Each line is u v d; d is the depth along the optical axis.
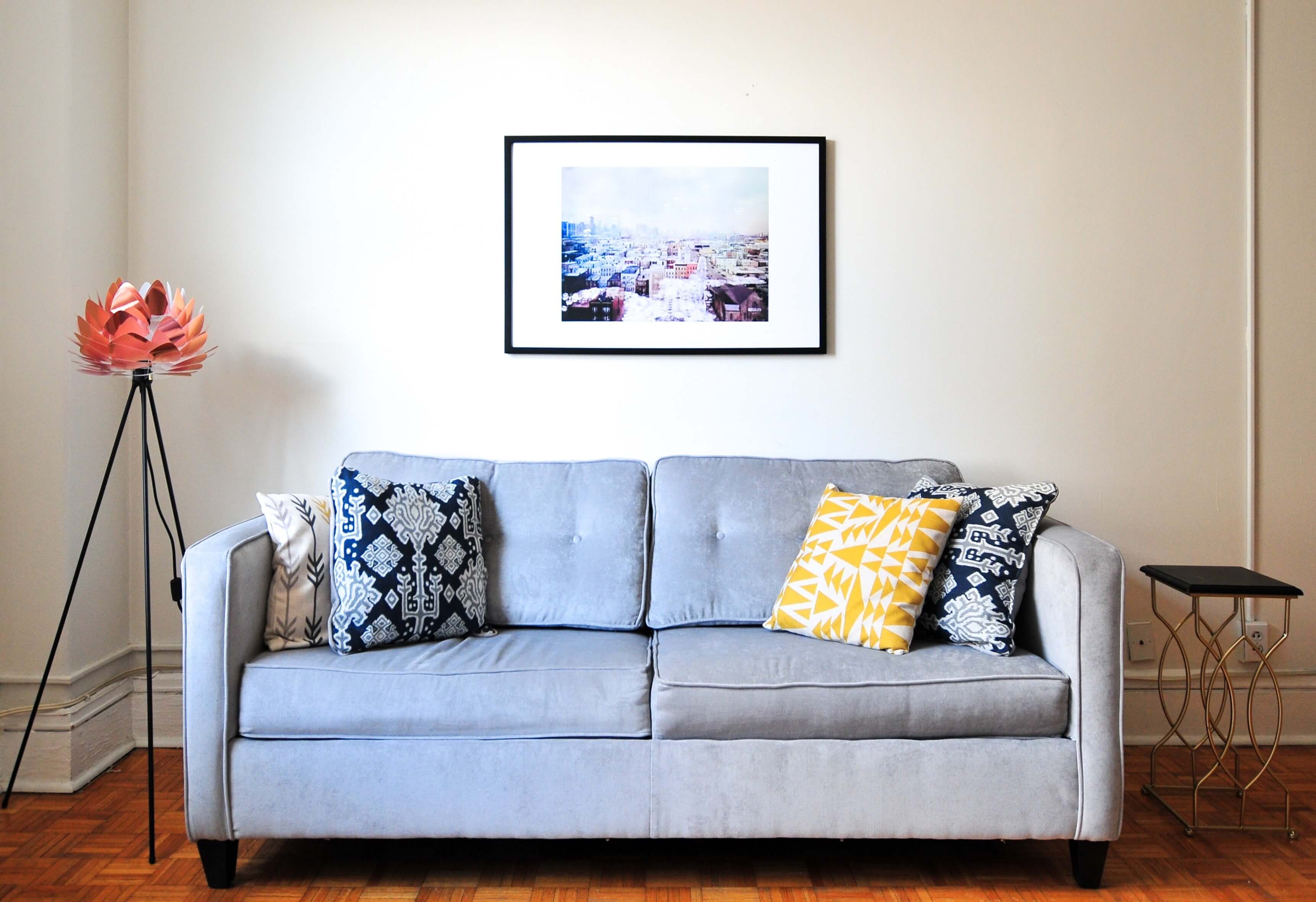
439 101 2.54
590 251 2.55
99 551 2.40
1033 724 1.77
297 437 2.56
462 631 2.07
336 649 1.91
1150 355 2.56
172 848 1.94
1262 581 2.09
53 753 2.23
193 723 1.75
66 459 2.26
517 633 2.13
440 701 1.77
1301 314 2.55
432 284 2.55
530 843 2.00
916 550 1.94
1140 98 2.54
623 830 1.77
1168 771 2.37
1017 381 2.56
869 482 2.33
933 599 1.99
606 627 2.21
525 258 2.54
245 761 1.76
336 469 2.43
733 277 2.55
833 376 2.57
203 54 2.52
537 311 2.55
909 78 2.54
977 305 2.56
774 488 2.31
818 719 1.76
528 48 2.54
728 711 1.76
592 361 2.57
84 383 2.33
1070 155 2.55
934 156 2.55
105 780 2.32
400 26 2.54
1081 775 1.75
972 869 1.88
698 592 2.21
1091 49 2.54
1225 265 2.55
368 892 1.78
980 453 2.57
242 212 2.54
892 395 2.57
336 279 2.55
